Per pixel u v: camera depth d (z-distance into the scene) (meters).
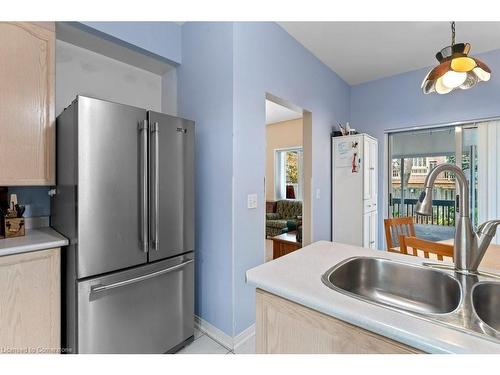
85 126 1.38
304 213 3.07
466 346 0.55
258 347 0.94
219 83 2.00
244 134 2.00
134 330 1.57
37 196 1.89
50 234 1.62
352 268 1.14
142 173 1.60
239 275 1.95
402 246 1.71
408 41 2.70
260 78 2.16
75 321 1.38
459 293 0.86
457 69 1.36
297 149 6.06
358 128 3.90
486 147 2.94
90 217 1.39
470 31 2.51
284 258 1.17
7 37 1.49
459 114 3.09
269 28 2.26
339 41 2.69
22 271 1.34
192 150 1.93
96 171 1.42
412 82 3.43
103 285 1.43
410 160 3.60
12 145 1.50
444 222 3.37
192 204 1.93
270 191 6.45
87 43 2.02
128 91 2.38
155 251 1.67
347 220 3.30
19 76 1.53
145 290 1.63
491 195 2.90
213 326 2.03
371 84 3.77
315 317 0.79
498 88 2.85
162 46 2.21
